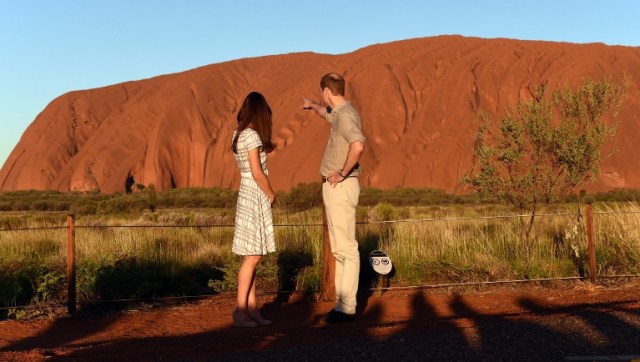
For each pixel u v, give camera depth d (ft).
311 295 27.63
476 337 16.17
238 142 20.31
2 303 25.49
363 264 30.71
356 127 20.58
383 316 22.89
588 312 19.26
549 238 35.40
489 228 38.68
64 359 15.51
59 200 276.00
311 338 17.58
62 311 24.86
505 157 34.86
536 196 34.53
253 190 20.56
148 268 29.91
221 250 37.55
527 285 29.17
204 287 30.48
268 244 20.65
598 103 34.09
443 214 88.28
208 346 16.79
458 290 28.60
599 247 31.53
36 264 29.27
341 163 21.29
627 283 28.86
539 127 34.55
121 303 26.40
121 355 15.89
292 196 124.47
